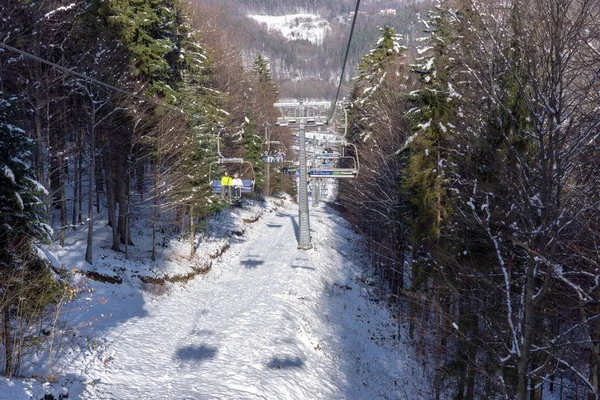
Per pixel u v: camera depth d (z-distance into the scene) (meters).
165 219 34.66
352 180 36.94
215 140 32.38
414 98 20.67
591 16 9.39
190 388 14.05
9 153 11.09
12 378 11.22
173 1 32.81
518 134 13.15
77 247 25.42
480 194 16.05
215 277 31.70
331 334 23.27
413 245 22.06
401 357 23.83
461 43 19.42
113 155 28.48
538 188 10.48
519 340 12.07
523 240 12.00
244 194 57.28
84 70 25.30
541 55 10.15
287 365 17.38
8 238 10.98
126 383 14.04
